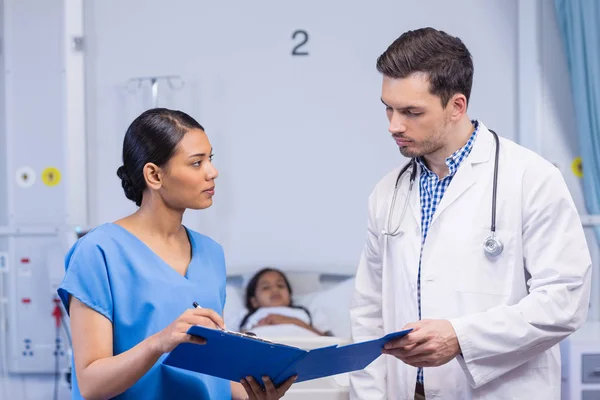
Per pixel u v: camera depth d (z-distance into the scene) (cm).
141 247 114
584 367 211
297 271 323
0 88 317
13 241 316
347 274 324
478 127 141
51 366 316
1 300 315
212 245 126
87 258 109
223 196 326
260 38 324
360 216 328
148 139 114
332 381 167
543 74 315
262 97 325
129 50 323
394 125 130
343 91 325
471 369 128
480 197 136
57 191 319
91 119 322
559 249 130
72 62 315
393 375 148
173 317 112
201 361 104
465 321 127
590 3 306
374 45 324
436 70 127
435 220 138
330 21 323
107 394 104
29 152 318
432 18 323
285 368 105
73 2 314
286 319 308
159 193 116
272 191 328
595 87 307
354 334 156
